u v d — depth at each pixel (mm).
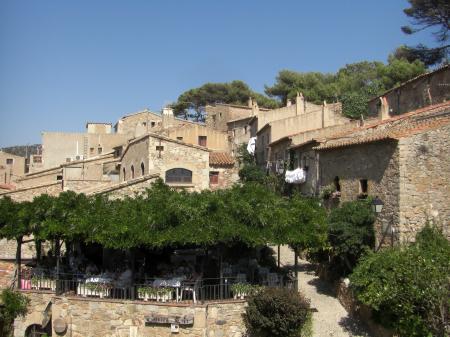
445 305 14211
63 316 18312
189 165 28344
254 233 17328
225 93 72000
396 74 47562
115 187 21766
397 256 16062
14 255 26969
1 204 18797
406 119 23016
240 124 48062
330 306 19562
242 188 19578
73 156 59688
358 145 21391
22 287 19438
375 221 19875
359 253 19531
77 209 17922
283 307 16250
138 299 17859
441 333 14156
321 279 23016
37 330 19219
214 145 48250
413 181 18578
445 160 19000
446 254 16000
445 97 27000
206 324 17281
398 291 14891
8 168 55500
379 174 19953
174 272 19172
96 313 17969
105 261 22016
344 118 37656
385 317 15852
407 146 18625
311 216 18531
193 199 17859
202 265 19719
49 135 59562
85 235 17469
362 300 16109
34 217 18047
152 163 27734
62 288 19031
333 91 57531
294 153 30500
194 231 16891
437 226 18391
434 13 42500
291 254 28156
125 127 60500
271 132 36188
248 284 18344
